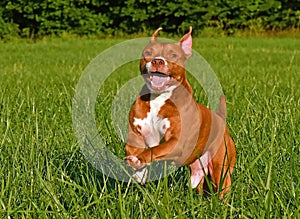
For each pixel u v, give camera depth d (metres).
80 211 4.57
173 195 5.04
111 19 33.25
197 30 32.72
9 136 6.70
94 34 33.12
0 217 4.50
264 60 21.45
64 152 6.34
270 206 4.59
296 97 10.72
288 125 7.46
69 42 30.48
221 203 4.76
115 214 4.56
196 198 5.27
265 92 11.05
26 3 32.38
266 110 8.41
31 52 25.81
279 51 25.22
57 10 32.59
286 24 32.94
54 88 12.27
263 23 33.00
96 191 5.00
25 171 5.45
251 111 8.60
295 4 32.69
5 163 5.68
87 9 32.88
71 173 5.65
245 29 32.84
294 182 5.34
